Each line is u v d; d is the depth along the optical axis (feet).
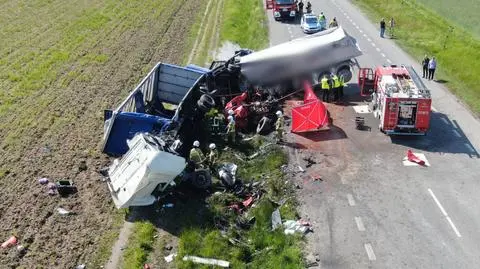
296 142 76.23
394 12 155.33
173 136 66.80
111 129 68.03
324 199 62.08
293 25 143.74
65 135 76.84
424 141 76.38
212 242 53.57
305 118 78.95
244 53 95.50
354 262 51.83
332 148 74.43
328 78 90.63
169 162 58.23
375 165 69.77
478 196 62.54
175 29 136.15
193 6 163.53
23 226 56.49
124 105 71.00
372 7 165.37
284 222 57.36
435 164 69.87
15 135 76.48
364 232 56.24
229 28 134.51
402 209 60.18
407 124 76.48
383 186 64.80
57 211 59.21
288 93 92.79
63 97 90.94
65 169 67.62
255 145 74.23
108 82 98.07
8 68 105.70
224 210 58.85
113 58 112.06
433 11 157.79
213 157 66.54
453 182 65.57
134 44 122.21
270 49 90.22
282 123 77.41
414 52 117.60
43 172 66.80
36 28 135.64
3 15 148.66
